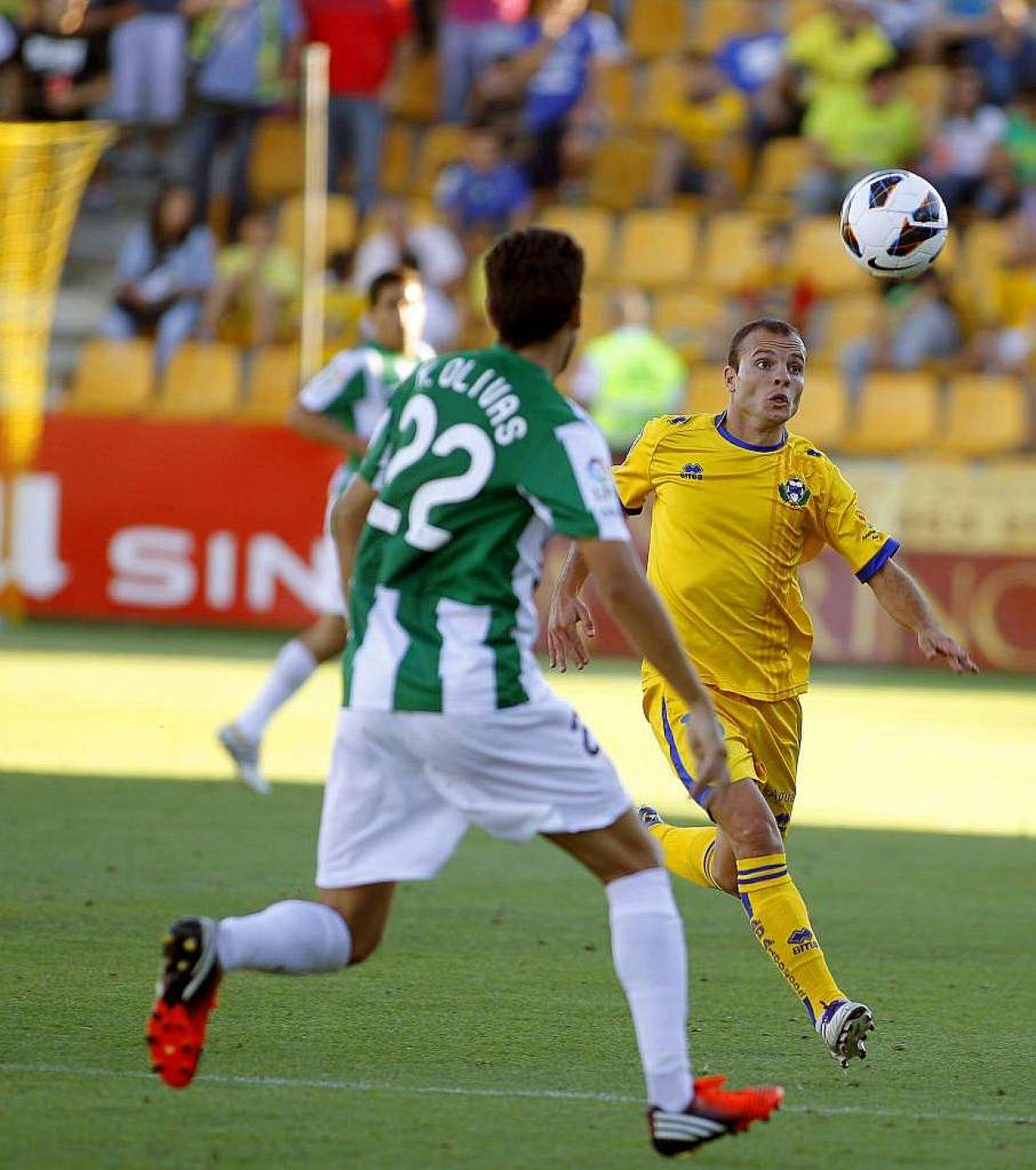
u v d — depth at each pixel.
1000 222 64.69
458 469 13.66
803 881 26.72
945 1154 14.63
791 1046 18.14
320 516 57.03
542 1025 18.52
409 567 13.80
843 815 32.25
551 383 13.88
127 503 58.38
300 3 65.50
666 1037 13.79
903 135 65.88
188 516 58.00
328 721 43.38
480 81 71.44
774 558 18.80
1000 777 36.50
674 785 34.59
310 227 56.09
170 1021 13.22
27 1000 18.91
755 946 22.75
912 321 61.12
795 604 19.03
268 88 65.81
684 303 65.06
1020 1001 20.05
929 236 21.25
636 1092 16.20
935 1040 18.44
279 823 29.97
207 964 13.25
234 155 67.38
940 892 26.05
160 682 47.53
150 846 27.83
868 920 24.17
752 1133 15.15
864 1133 15.22
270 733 41.03
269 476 57.41
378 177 66.75
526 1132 14.92
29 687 45.94
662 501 19.27
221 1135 14.61
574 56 70.56
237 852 27.47
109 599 58.66
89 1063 16.61
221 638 58.06
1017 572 54.03
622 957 13.97
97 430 58.56
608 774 13.97
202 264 66.12
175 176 73.00
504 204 66.25
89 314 70.44
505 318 13.95
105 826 29.36
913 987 20.66
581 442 13.61
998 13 68.69
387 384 32.62
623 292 61.81
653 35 76.81
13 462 58.91
